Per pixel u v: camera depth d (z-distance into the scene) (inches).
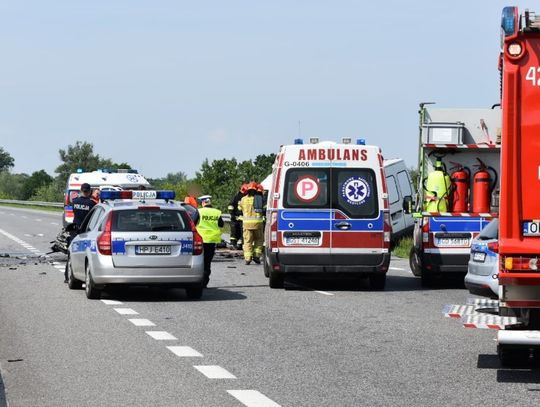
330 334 667.4
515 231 483.8
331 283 1095.0
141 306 830.5
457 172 1042.7
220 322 727.1
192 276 875.4
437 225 1027.9
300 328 697.6
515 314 490.6
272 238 994.7
